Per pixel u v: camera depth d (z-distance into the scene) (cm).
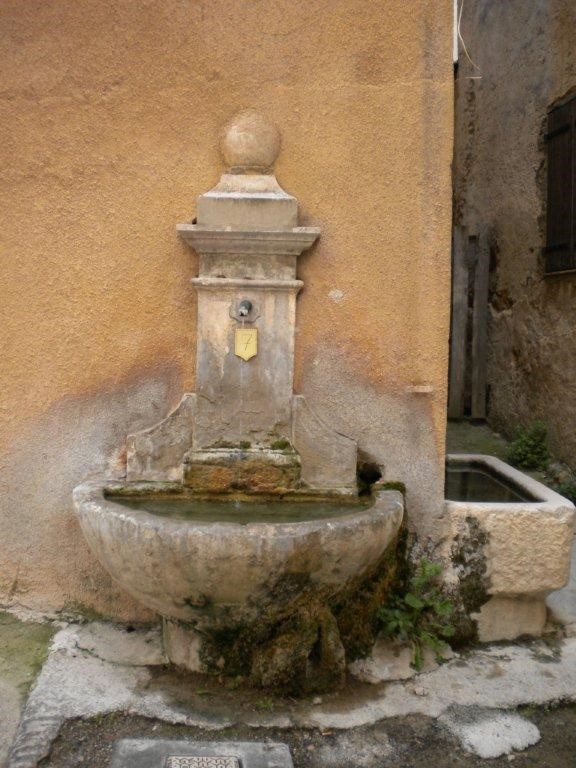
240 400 266
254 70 267
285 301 264
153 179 271
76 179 271
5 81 270
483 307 638
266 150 266
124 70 268
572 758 212
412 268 269
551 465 498
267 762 200
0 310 275
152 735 213
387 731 219
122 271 272
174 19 266
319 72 266
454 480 341
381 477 272
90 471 276
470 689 239
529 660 258
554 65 511
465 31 729
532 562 267
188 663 243
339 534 214
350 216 268
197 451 263
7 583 281
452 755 211
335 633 233
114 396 275
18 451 278
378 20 264
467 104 718
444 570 269
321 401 271
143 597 228
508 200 596
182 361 272
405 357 271
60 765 201
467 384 658
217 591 215
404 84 265
